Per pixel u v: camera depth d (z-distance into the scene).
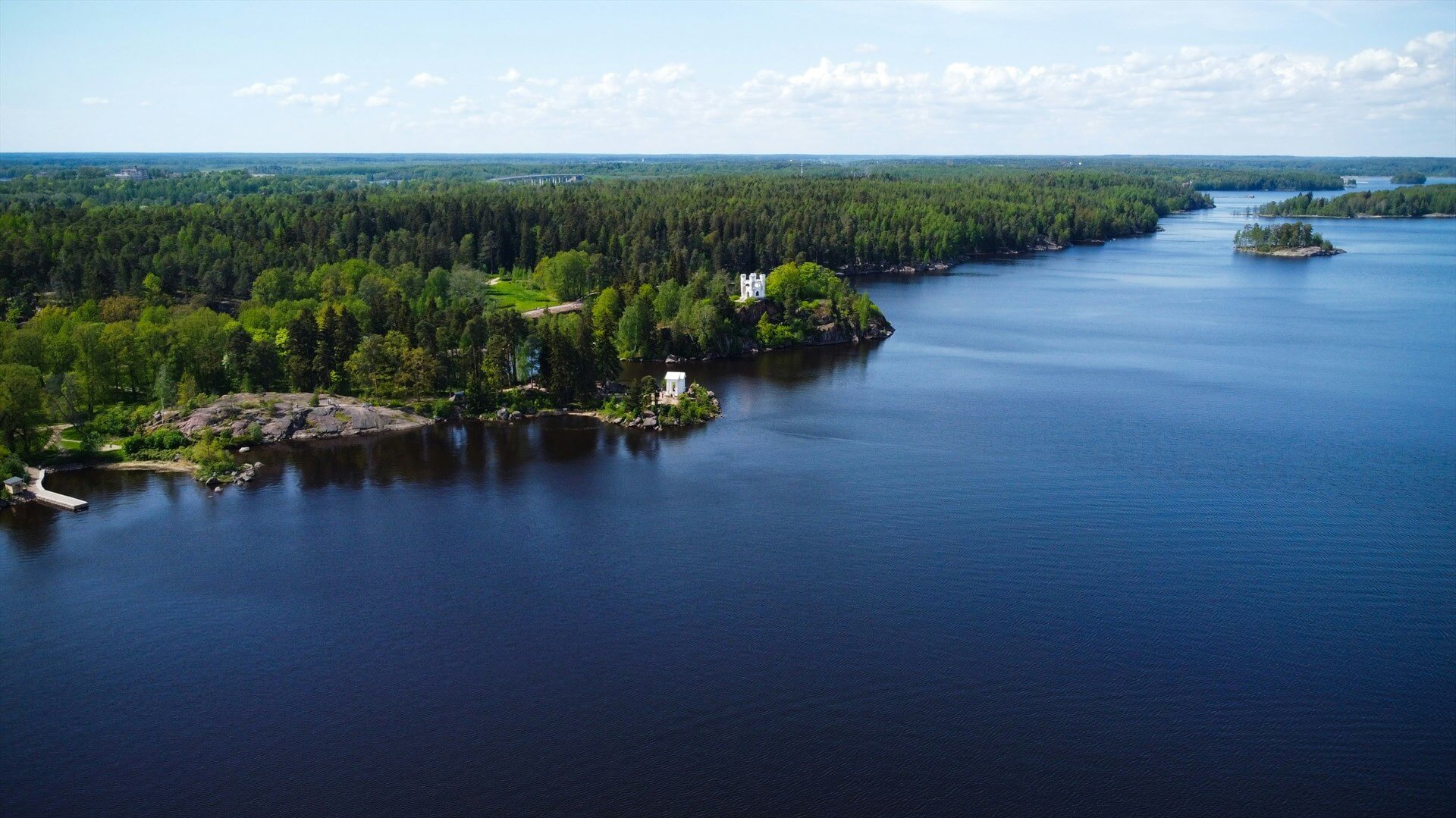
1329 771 74.31
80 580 105.06
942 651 89.75
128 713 81.56
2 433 138.62
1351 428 160.88
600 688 84.25
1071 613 97.12
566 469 142.12
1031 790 71.88
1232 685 84.94
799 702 82.06
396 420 165.75
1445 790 72.44
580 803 70.56
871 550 111.69
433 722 80.00
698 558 109.94
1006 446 151.25
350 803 70.88
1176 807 70.25
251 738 78.06
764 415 172.50
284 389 173.25
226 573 106.62
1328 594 101.25
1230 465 141.62
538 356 186.25
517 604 99.25
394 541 115.50
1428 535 116.12
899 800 70.75
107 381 166.88
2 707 82.12
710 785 72.31
